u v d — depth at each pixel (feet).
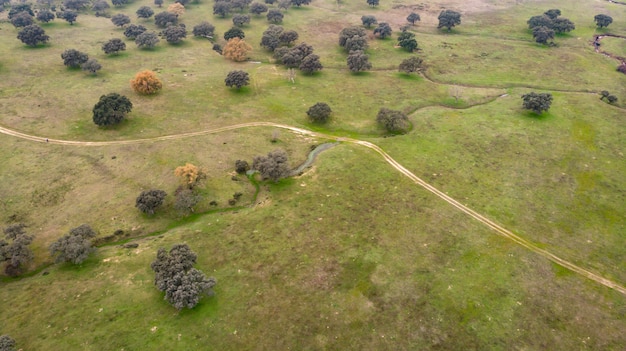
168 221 196.13
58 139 256.93
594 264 170.81
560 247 179.32
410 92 333.01
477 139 262.26
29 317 142.41
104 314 142.82
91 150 246.06
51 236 183.32
